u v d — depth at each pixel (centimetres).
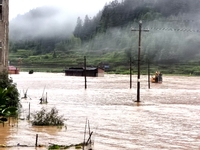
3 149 1762
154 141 2106
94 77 13338
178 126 2653
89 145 1928
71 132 2286
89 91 6200
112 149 1869
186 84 9512
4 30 3119
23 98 4566
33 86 7281
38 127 2403
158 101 4666
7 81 2864
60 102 4256
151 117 3108
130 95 5478
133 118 3020
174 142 2094
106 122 2762
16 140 1988
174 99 5009
